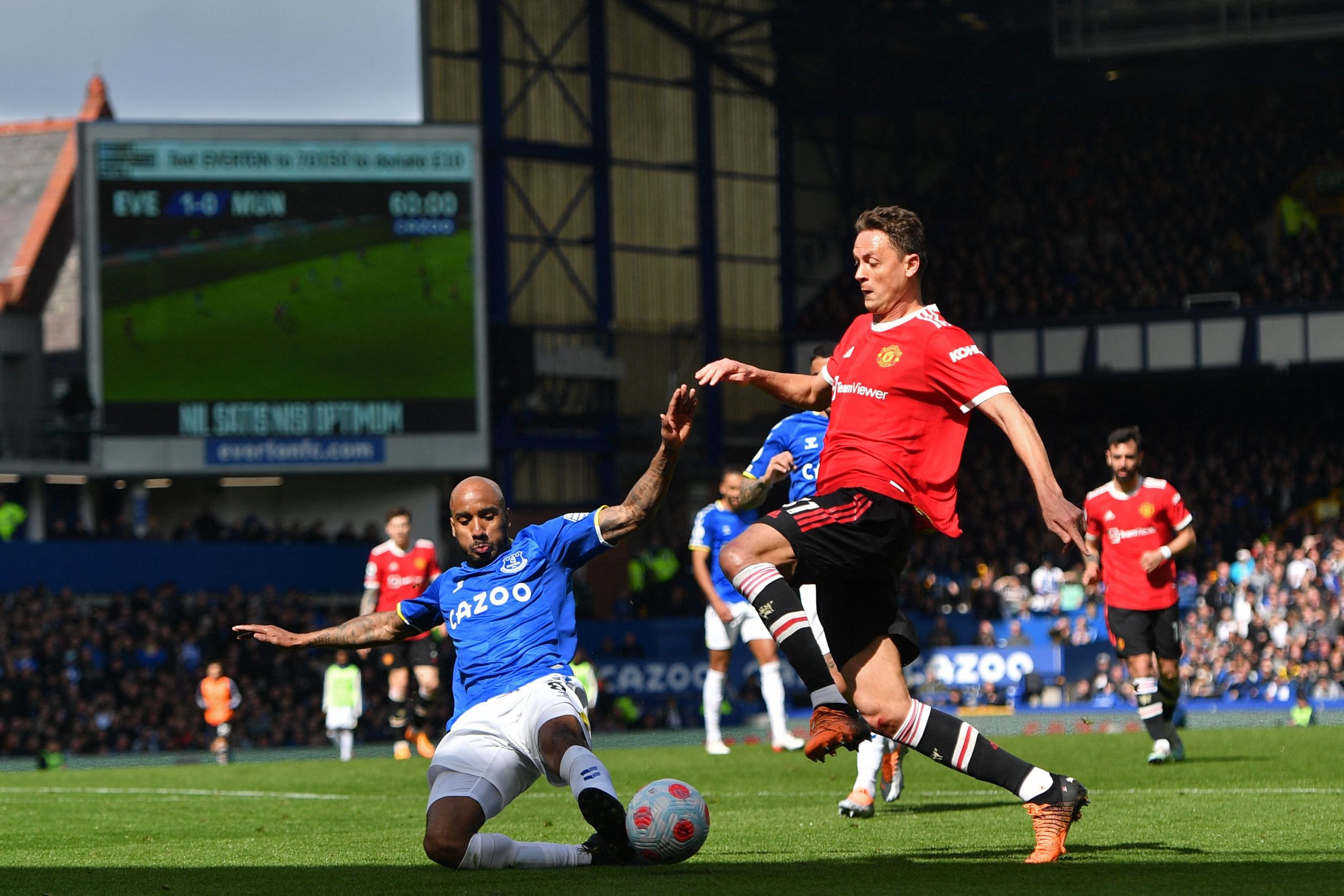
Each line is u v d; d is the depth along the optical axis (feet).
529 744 22.07
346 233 123.03
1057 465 160.86
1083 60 144.56
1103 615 117.19
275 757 85.05
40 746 95.86
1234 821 27.76
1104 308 154.71
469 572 23.31
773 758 52.95
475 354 124.36
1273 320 144.46
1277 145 162.71
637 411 156.15
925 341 21.13
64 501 125.29
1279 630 112.06
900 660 21.81
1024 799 21.57
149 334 120.06
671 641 122.01
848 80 163.94
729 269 164.66
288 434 121.80
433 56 143.84
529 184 150.20
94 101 181.16
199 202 120.88
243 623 109.09
